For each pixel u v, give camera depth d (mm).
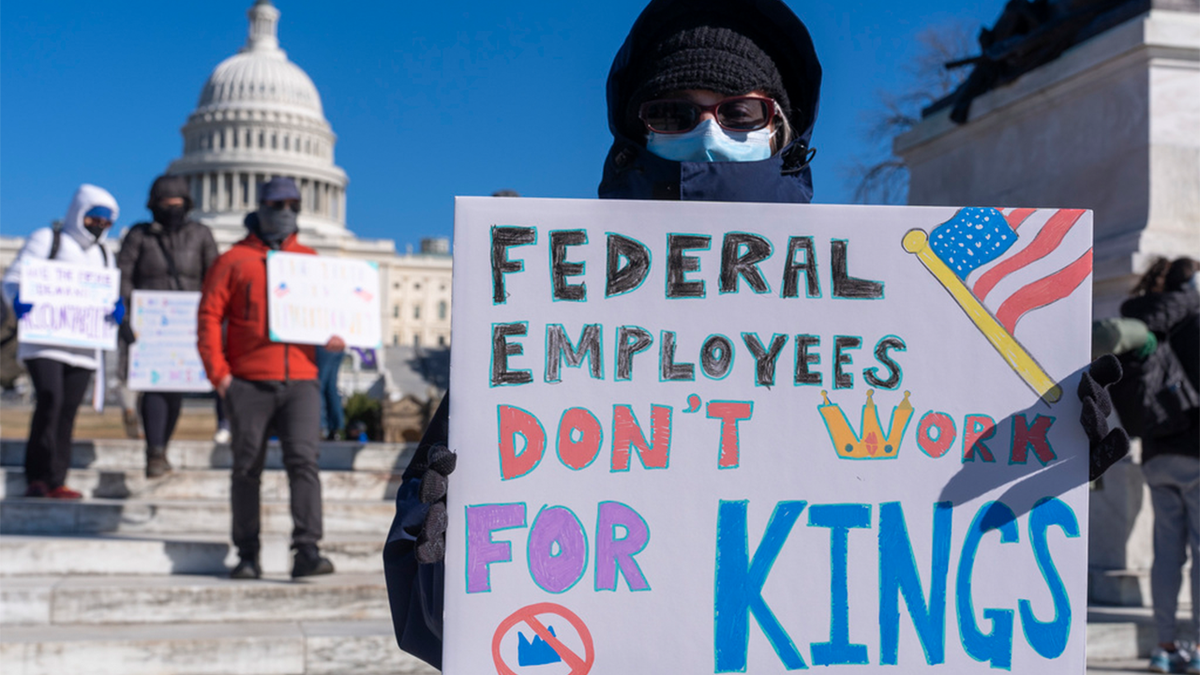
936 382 1495
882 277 1509
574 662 1440
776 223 1510
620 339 1488
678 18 1684
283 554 5562
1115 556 5496
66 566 5254
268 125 84812
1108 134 6383
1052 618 1469
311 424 5129
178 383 6586
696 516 1469
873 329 1501
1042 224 1510
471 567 1446
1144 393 4340
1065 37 6777
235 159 82812
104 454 7293
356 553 5582
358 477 6797
